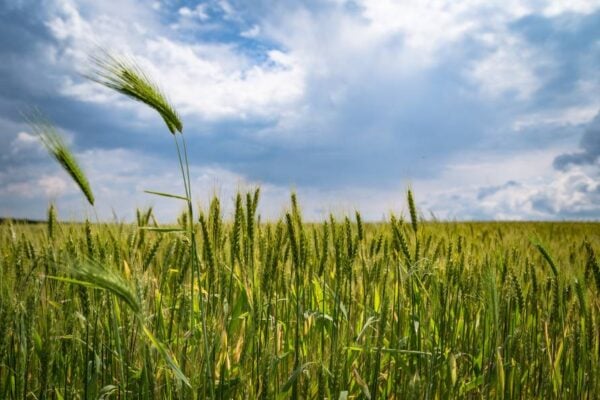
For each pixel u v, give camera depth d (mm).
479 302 1083
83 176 839
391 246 1062
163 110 703
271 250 852
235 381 759
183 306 853
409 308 988
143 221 1132
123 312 778
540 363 942
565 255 1518
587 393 916
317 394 767
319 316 916
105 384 805
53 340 775
